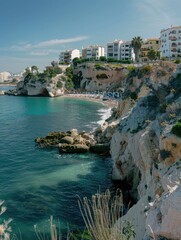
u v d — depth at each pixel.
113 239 8.18
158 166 20.97
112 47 193.50
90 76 158.75
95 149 47.81
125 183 34.81
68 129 68.81
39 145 51.53
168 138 20.31
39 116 89.44
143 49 154.62
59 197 29.89
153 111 34.19
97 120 82.56
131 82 59.12
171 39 134.88
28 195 30.14
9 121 79.94
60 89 158.50
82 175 37.19
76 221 24.86
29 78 165.25
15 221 24.61
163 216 12.59
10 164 40.97
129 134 34.28
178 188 13.06
